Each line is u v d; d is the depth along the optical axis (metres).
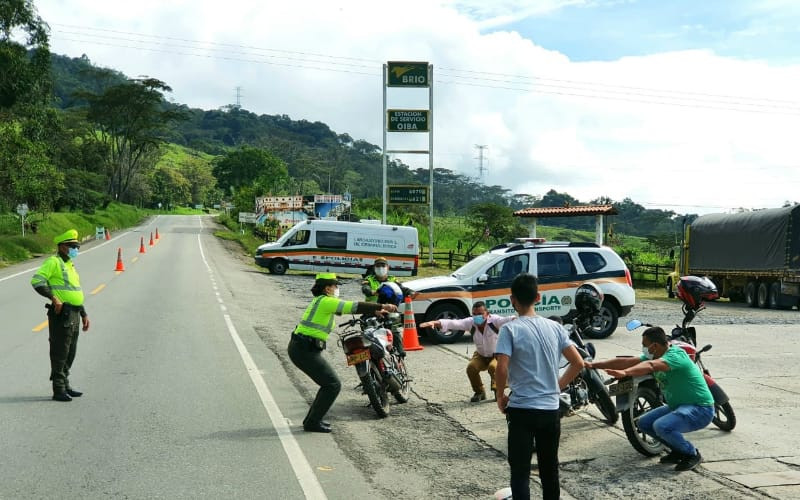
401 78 38.16
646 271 37.50
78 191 79.06
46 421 7.38
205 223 98.81
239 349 12.22
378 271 9.66
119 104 108.06
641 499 5.45
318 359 7.25
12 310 16.97
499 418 8.05
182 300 19.72
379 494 5.46
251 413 7.91
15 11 45.22
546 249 14.65
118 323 14.98
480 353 8.75
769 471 6.16
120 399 8.44
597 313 9.50
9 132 42.94
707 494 5.55
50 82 49.31
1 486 5.41
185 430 7.16
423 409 8.49
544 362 4.64
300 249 33.62
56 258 8.39
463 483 5.79
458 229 71.94
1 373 9.83
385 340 8.52
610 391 6.65
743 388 9.84
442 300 13.89
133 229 79.06
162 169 183.50
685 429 6.16
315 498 5.31
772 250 25.77
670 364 6.18
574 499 5.46
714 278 30.05
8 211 44.66
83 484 5.50
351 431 7.38
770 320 19.55
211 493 5.36
